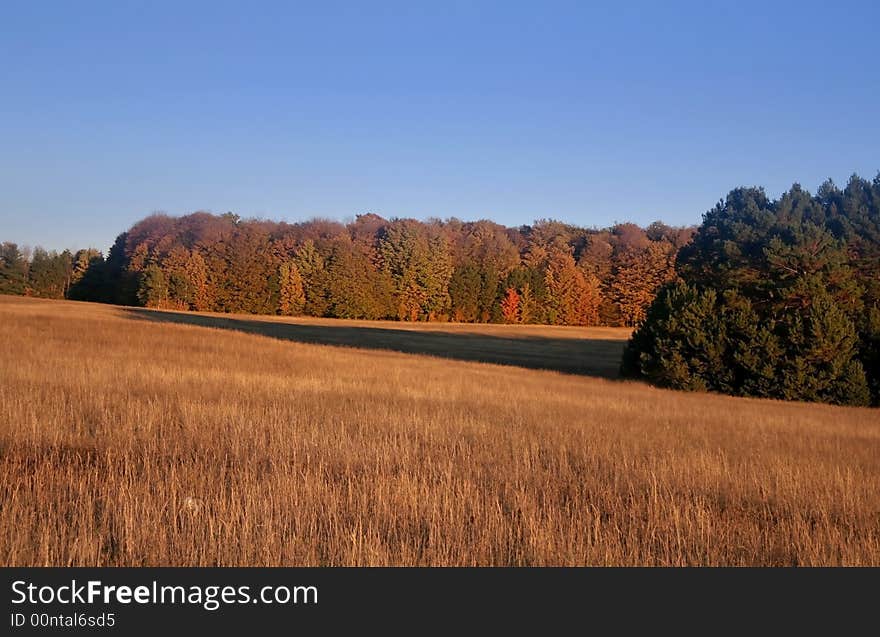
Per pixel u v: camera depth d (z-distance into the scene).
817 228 52.78
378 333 64.50
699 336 34.62
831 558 6.70
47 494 7.41
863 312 34.69
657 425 16.86
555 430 14.36
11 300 65.81
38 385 15.93
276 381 21.19
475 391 23.14
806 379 31.80
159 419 12.38
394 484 8.33
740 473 10.43
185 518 6.80
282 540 6.34
